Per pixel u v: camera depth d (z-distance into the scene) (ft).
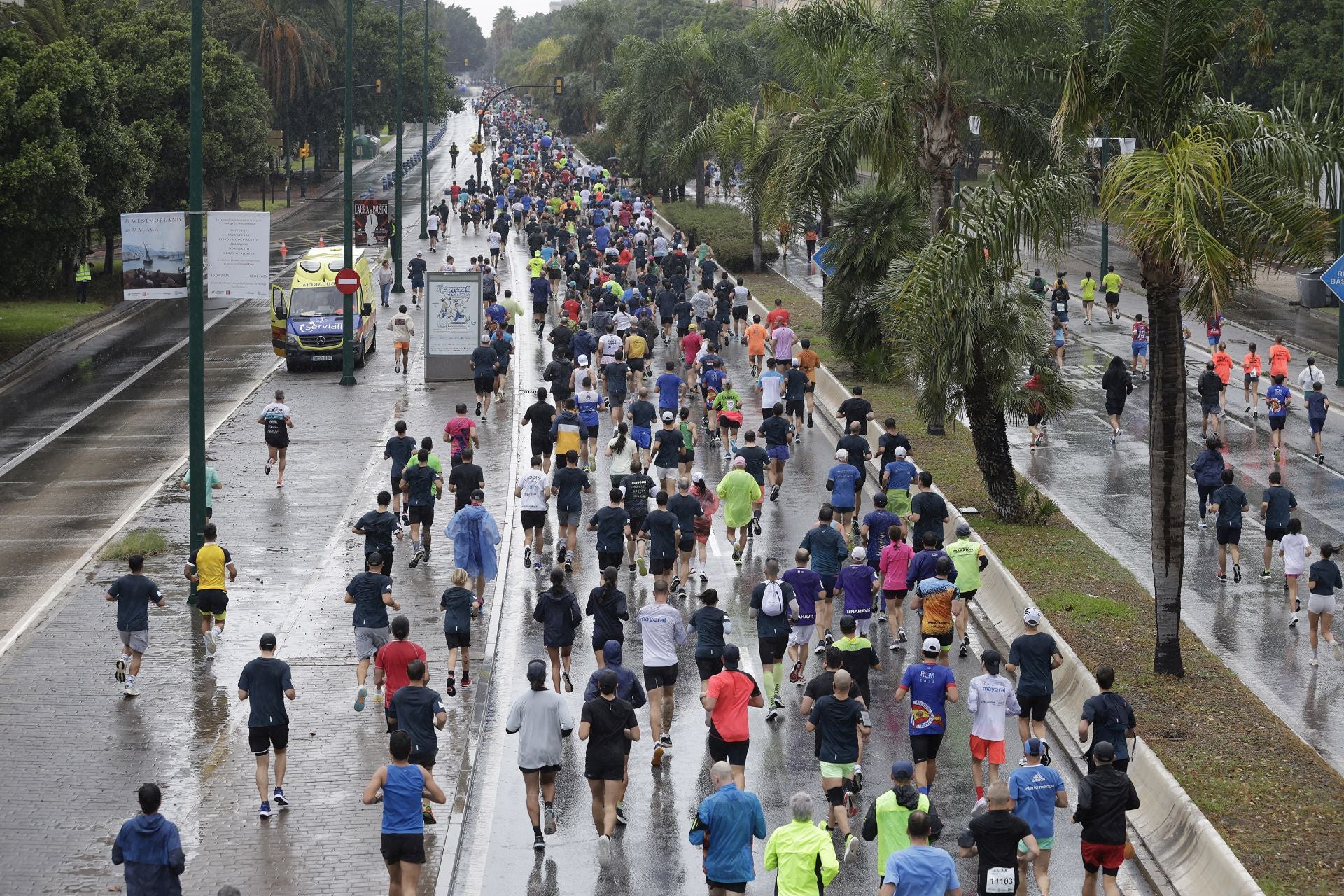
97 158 172.24
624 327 132.26
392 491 91.25
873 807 42.24
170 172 233.14
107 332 175.83
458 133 593.83
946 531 91.09
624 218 240.32
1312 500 98.43
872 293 130.52
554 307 177.47
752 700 52.08
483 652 67.97
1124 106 67.51
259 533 88.02
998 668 53.01
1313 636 69.46
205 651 67.97
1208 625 75.25
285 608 74.28
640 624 57.47
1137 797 43.88
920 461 107.34
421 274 184.34
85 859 47.93
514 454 107.45
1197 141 63.05
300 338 142.00
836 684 49.44
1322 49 209.15
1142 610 74.69
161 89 228.02
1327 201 69.26
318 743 57.62
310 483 99.91
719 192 332.19
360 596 60.59
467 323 137.80
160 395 134.72
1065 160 71.41
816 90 130.00
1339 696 65.72
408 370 145.89
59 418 124.88
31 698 62.18
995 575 76.74
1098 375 144.05
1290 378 141.38
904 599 75.25
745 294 155.22
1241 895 43.70
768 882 47.44
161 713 60.75
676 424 87.97
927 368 92.07
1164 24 64.75
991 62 112.78
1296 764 55.67
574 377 102.17
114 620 72.74
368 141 475.72
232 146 277.44
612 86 478.18
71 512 94.07
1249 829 49.83
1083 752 57.67
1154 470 65.10
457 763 55.72
